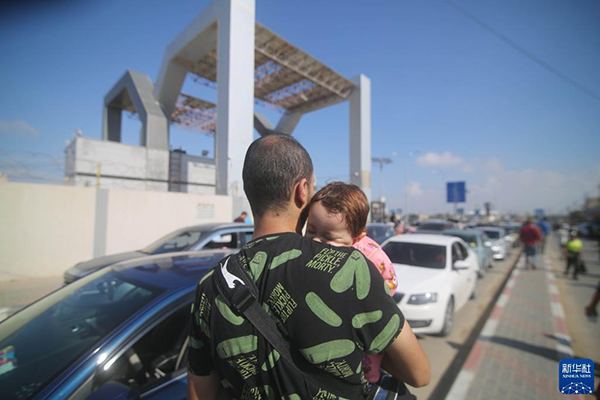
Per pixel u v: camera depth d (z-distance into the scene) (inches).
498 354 161.5
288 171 40.9
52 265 304.0
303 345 31.8
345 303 32.7
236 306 33.4
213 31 607.2
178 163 718.5
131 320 71.1
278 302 33.4
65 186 314.0
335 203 45.6
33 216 296.5
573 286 336.5
